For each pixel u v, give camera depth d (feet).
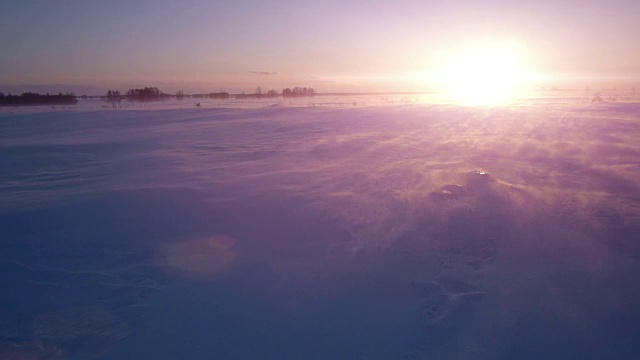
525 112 77.20
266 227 20.81
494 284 15.38
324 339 12.79
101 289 15.78
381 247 18.33
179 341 12.87
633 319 13.24
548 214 21.31
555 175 28.81
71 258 18.24
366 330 13.14
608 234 18.84
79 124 69.26
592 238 18.52
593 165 31.68
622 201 23.03
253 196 25.38
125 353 12.42
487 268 16.47
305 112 83.41
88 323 13.83
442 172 29.94
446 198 23.99
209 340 12.87
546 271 16.07
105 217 22.59
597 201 23.07
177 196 25.70
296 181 28.55
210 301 14.80
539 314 13.62
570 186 26.05
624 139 43.34
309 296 14.94
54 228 21.29
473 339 12.61
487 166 31.76
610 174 28.84
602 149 37.96
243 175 30.58
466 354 12.05
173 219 22.13
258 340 12.82
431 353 12.13
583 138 44.50
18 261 18.03
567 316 13.48
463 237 19.02
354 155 37.37
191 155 38.73
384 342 12.61
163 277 16.47
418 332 13.00
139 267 17.29
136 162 36.06
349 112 82.53
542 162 33.04
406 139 46.09
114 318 14.06
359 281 15.80
